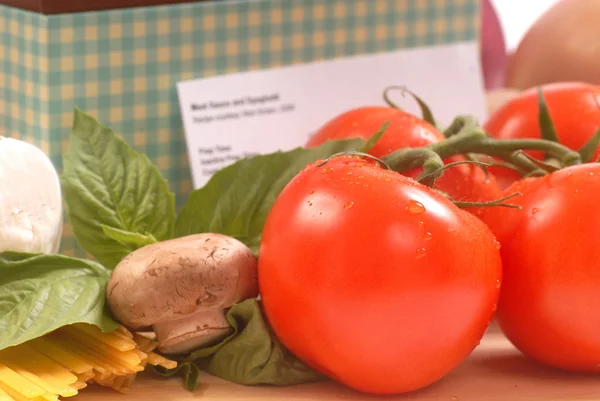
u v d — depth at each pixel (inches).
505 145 15.5
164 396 14.6
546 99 17.6
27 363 14.4
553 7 27.0
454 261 13.8
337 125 16.9
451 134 16.7
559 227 14.4
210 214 16.2
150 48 19.5
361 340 13.9
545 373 15.5
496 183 16.9
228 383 15.0
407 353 14.0
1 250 14.7
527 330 15.0
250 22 20.1
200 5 19.7
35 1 18.6
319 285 13.8
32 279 14.6
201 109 20.0
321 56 20.9
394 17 21.1
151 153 20.0
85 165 16.3
